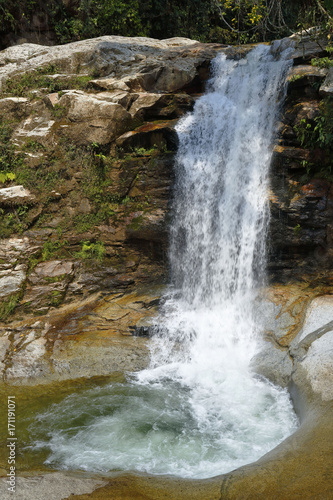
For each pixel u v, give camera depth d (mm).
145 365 7301
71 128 10062
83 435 5695
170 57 11508
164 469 5012
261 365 6977
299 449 4703
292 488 4160
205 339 7832
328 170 8539
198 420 5980
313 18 9797
